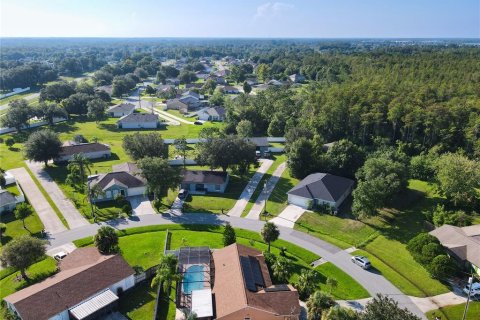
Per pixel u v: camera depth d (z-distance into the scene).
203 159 91.25
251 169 102.00
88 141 124.81
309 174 89.75
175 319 45.81
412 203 79.31
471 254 56.31
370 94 117.25
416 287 53.47
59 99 176.25
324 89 154.12
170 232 67.75
